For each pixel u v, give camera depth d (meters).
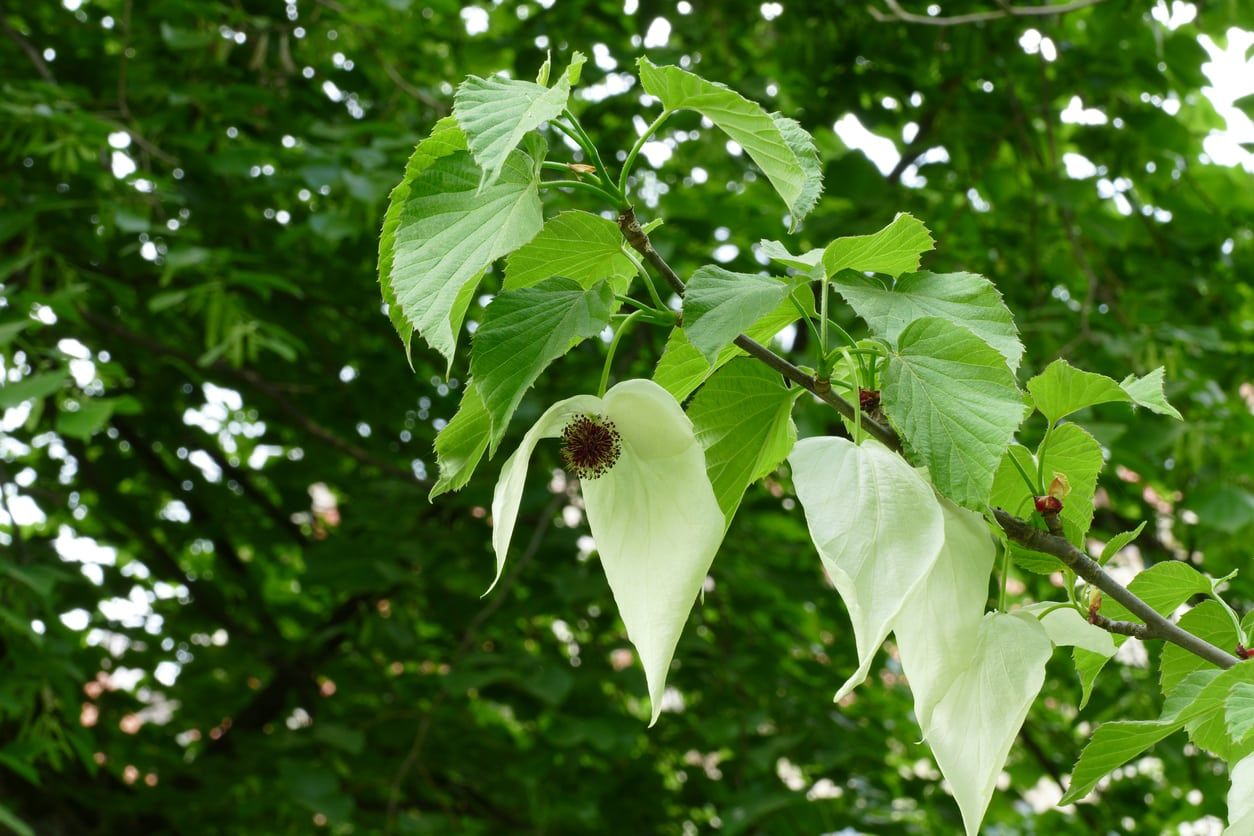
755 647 4.96
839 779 4.71
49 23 4.91
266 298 4.02
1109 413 4.52
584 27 5.31
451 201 1.04
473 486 4.79
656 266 1.15
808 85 5.24
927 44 5.10
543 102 1.01
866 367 1.21
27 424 3.67
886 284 1.28
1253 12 4.06
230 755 5.17
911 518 1.06
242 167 4.18
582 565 4.81
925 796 5.27
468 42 5.43
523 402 4.83
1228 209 5.56
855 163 4.78
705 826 4.96
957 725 1.20
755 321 1.10
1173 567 1.45
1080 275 5.36
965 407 1.08
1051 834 5.88
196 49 4.73
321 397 5.47
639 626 1.09
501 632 4.85
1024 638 1.21
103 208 4.03
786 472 5.02
